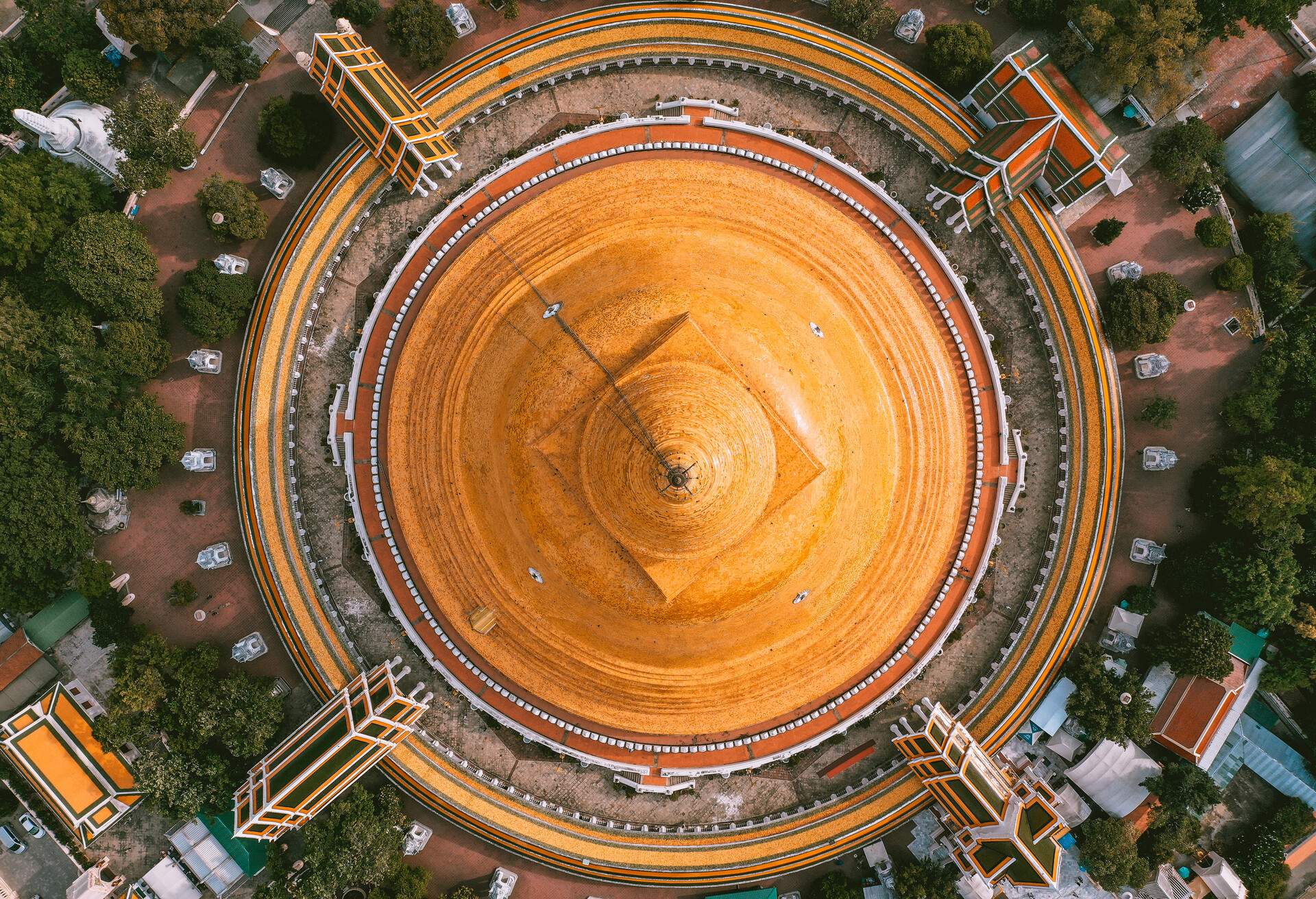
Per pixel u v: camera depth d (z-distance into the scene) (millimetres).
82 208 50375
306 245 51188
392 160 48656
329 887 48375
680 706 50531
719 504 39250
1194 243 51406
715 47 50875
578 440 42094
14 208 48469
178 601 51906
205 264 50281
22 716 51031
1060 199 49562
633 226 49250
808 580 46188
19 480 48969
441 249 50906
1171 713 51156
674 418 38969
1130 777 50969
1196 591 50188
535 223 50000
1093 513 50969
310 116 51188
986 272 51812
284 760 48156
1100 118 50750
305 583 51625
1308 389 49375
